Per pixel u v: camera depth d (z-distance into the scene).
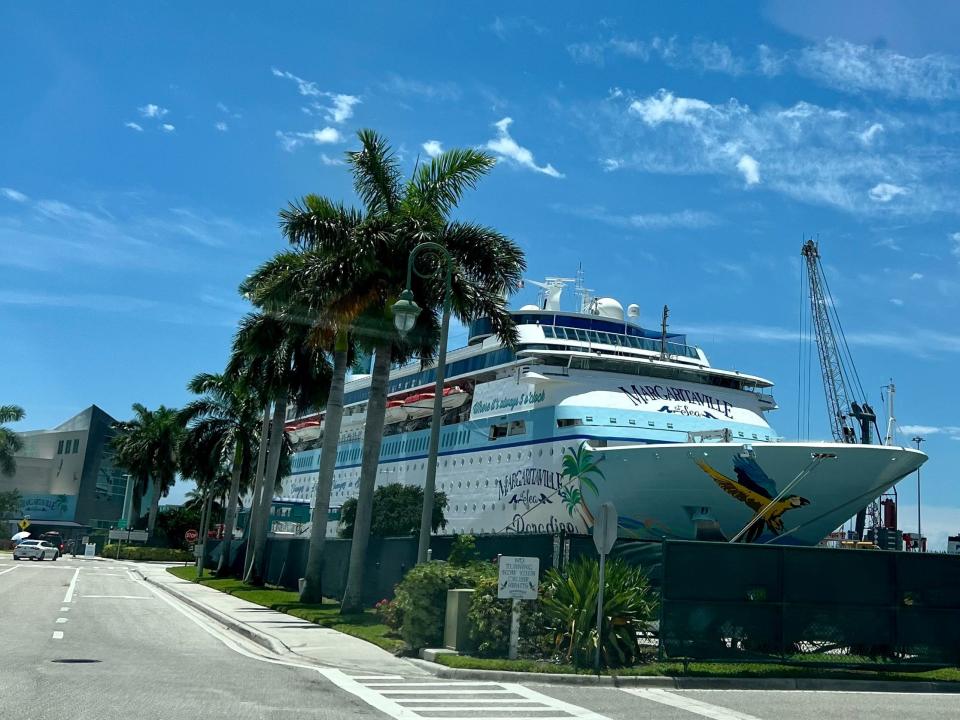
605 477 34.06
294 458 70.06
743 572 16.19
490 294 26.23
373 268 25.91
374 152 27.78
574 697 13.05
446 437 45.69
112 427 100.94
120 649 16.81
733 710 12.21
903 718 11.93
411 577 18.27
